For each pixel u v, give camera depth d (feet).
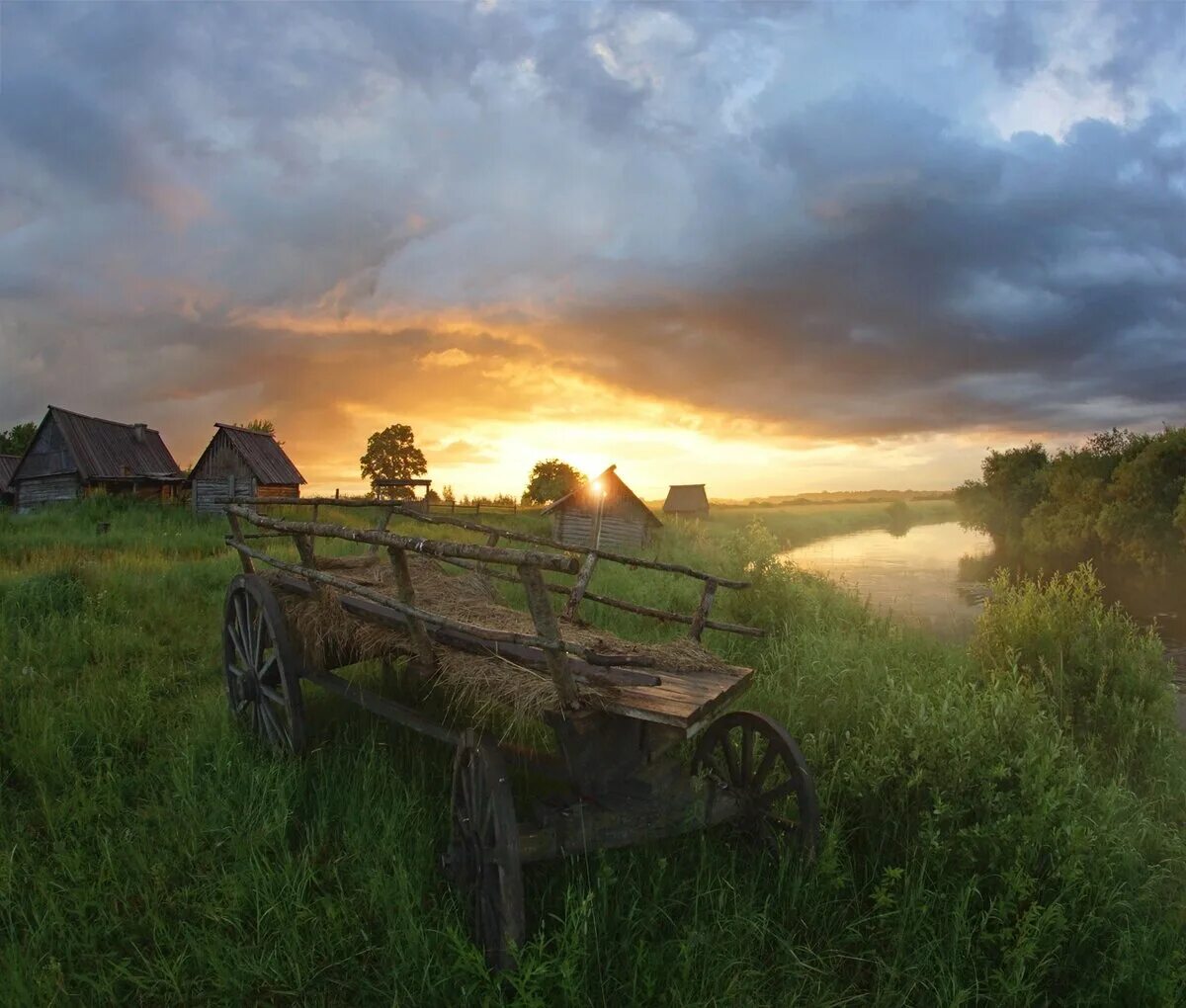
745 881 11.98
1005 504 120.47
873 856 12.60
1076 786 13.60
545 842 10.47
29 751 15.81
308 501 21.70
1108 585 79.82
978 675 21.83
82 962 10.32
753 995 9.74
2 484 128.57
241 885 11.36
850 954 10.87
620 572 41.37
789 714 17.61
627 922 10.50
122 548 56.08
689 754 15.43
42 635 24.47
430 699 17.69
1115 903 11.43
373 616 14.57
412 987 9.68
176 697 20.80
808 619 28.94
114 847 12.71
